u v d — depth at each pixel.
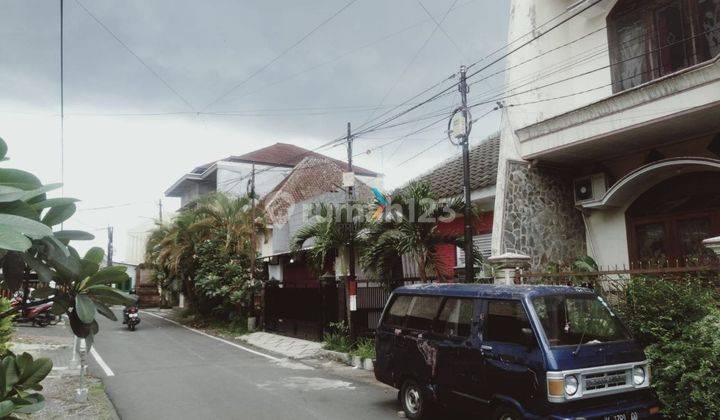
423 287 7.65
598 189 11.16
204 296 23.86
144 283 40.56
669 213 10.16
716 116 8.33
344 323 13.98
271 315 19.03
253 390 9.54
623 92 8.98
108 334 20.30
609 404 5.51
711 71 7.84
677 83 8.28
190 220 24.95
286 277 23.92
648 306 6.90
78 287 2.65
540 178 11.50
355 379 10.62
